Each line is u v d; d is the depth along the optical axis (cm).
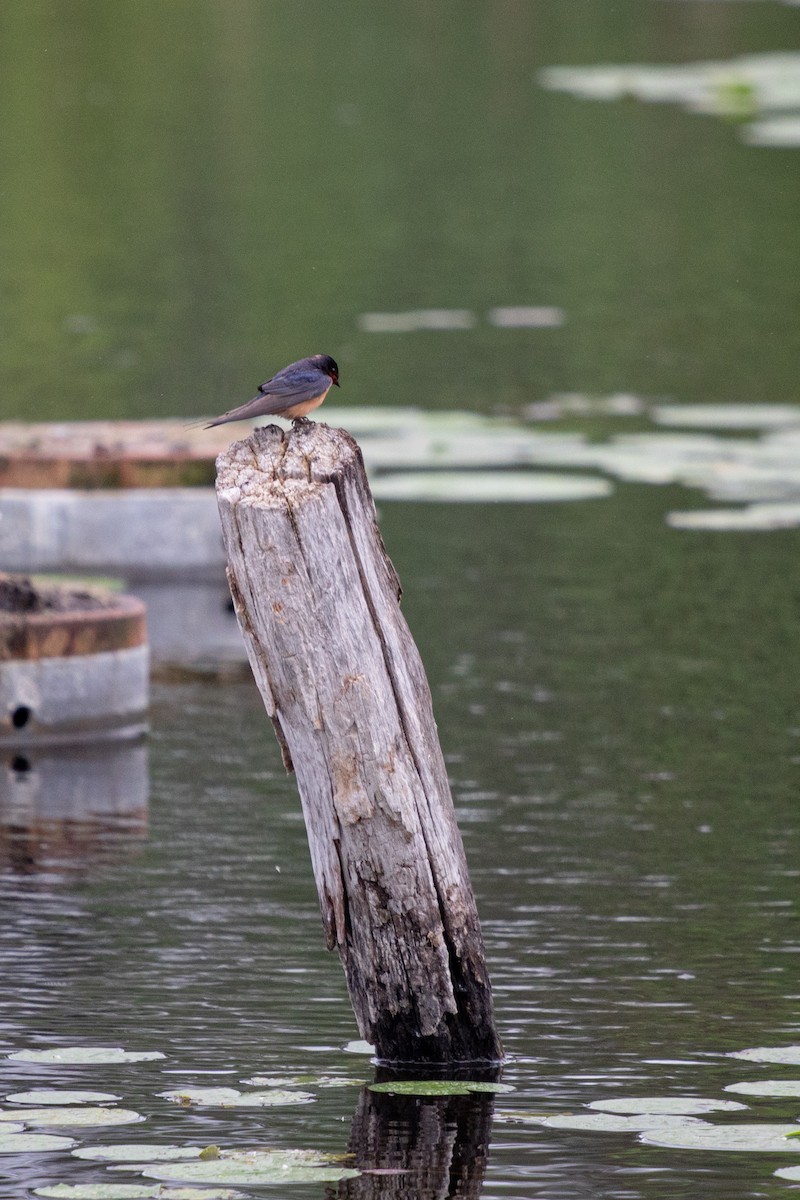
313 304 4266
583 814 1405
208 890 1245
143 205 5206
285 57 6844
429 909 928
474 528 2458
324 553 898
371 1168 837
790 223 5200
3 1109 884
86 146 5756
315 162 5712
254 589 905
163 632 2041
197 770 1536
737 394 3462
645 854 1312
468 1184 823
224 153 5741
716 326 4112
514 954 1119
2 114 6044
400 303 4309
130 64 6631
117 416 3161
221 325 4022
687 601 2073
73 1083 927
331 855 927
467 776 1501
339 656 902
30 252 4703
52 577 2256
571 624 1984
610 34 7556
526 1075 938
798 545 2345
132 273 4512
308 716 907
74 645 1608
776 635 1938
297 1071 945
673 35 7606
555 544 2361
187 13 7369
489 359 3769
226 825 1390
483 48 7206
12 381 3469
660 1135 841
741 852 1316
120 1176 817
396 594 929
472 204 5359
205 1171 814
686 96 6731
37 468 2277
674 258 4828
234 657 1944
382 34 7262
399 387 3491
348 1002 1047
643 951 1123
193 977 1084
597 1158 850
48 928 1166
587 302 4353
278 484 905
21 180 5409
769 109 6594
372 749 908
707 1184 826
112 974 1088
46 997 1051
